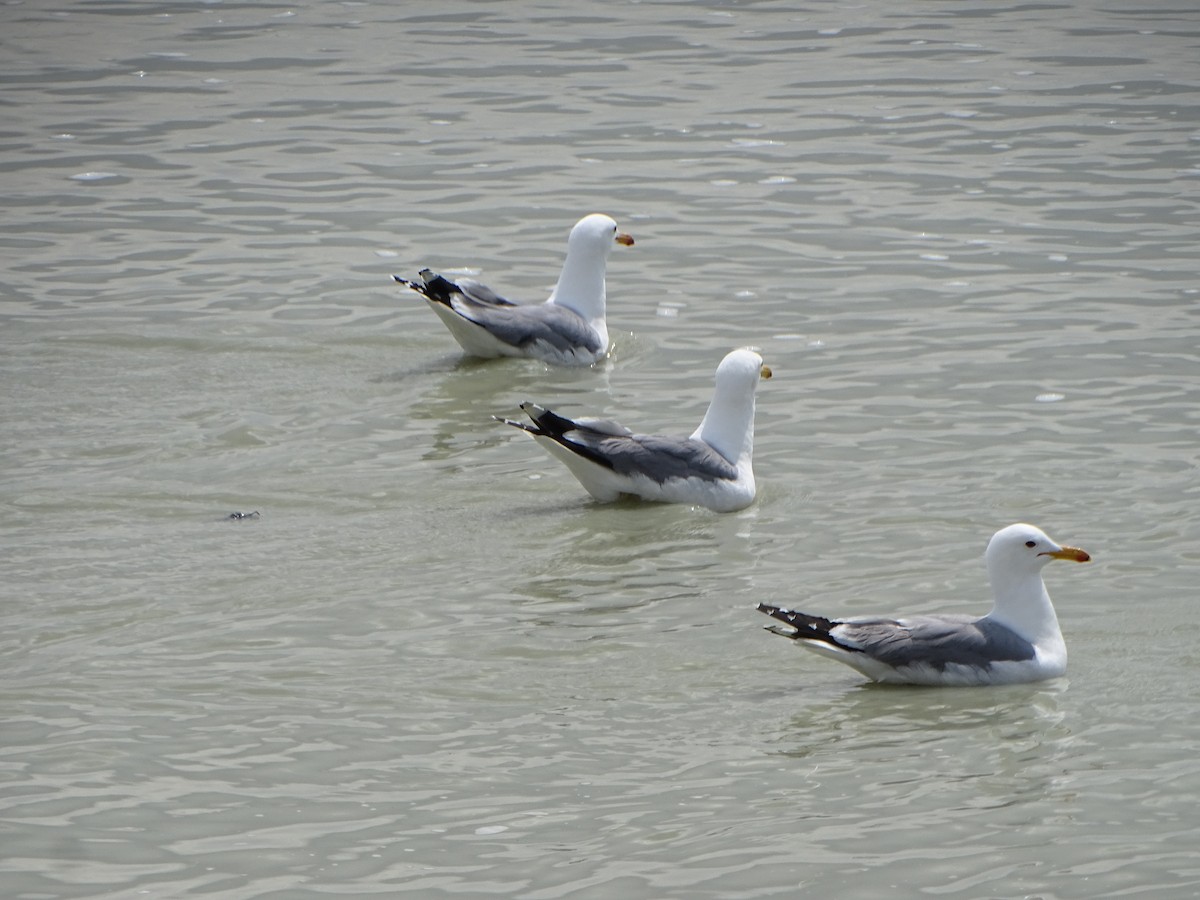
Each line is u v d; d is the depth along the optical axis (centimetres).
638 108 3111
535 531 1532
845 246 2366
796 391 1859
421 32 3706
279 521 1551
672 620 1348
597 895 967
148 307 2161
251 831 1040
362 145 2897
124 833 1037
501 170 2758
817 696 1227
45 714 1186
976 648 1234
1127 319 2045
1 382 1902
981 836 1025
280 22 3800
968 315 2080
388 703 1206
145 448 1723
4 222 2494
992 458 1659
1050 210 2494
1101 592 1374
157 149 2869
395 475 1664
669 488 1576
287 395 1883
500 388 1905
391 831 1039
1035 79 3244
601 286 2033
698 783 1097
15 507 1572
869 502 1573
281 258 2356
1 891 973
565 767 1118
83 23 3781
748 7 3931
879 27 3712
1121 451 1664
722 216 2512
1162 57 3375
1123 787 1081
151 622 1339
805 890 970
